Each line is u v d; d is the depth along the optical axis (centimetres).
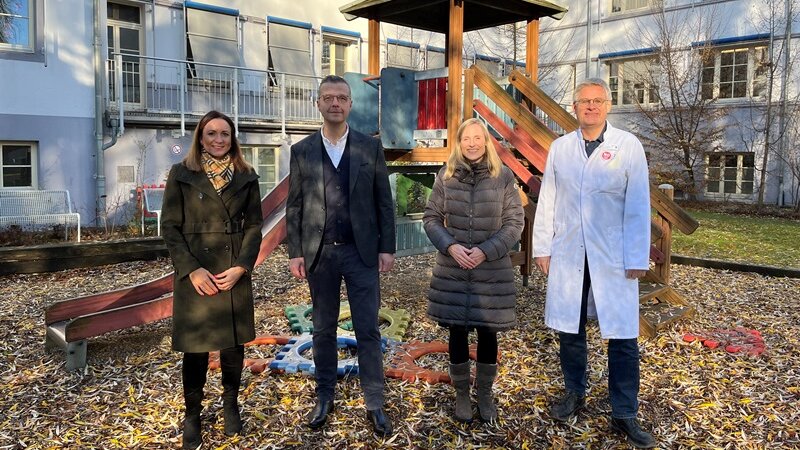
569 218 338
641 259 322
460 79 619
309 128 1527
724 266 852
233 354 326
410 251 750
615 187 327
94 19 1159
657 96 1800
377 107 647
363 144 343
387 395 385
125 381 414
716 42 1741
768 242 1085
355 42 1727
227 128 318
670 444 326
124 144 1215
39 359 460
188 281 310
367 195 339
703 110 1678
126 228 1142
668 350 475
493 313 333
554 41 2105
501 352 468
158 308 485
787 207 1614
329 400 347
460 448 321
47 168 1132
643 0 1906
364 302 339
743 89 1716
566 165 340
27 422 353
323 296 341
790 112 1619
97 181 1178
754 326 549
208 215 313
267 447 321
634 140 329
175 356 462
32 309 617
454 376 349
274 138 1459
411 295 668
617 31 1953
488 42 2133
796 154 1600
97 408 371
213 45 1423
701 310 606
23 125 1100
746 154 1716
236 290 319
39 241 986
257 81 1511
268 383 404
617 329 322
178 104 1371
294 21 1573
